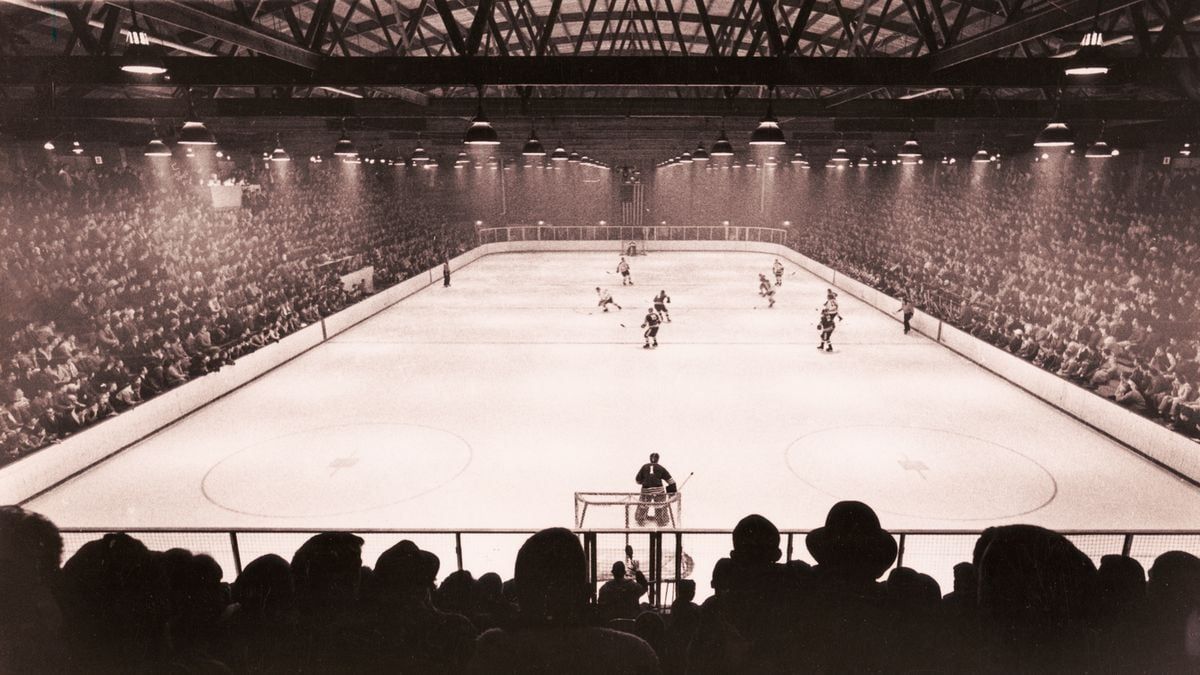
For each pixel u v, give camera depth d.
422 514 13.48
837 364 24.70
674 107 23.53
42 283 23.02
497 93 33.44
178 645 4.14
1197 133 26.23
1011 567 2.69
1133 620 3.55
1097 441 17.31
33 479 14.29
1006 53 22.39
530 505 13.80
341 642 3.22
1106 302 25.52
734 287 42.94
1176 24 14.20
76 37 15.21
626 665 2.52
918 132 31.03
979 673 2.85
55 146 33.31
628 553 9.02
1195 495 14.26
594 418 18.98
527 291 41.28
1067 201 39.53
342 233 46.44
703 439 17.34
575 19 32.50
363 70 14.12
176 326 22.25
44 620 2.92
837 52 31.77
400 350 27.11
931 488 14.54
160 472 15.65
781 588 3.80
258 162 47.19
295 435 17.91
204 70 14.54
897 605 3.49
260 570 4.29
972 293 30.34
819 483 14.77
